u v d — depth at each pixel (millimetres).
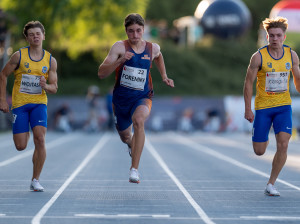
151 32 179750
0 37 95750
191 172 38375
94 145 67250
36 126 27672
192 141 78312
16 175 35656
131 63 26406
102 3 126250
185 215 21750
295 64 27750
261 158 50906
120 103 27016
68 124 100938
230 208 23453
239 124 107875
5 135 85500
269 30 27219
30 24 27156
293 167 41875
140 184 31656
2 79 27484
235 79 168625
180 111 107188
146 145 68688
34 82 27469
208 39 185000
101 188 29781
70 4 123125
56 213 21984
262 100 27688
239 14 158000
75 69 157125
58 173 37031
